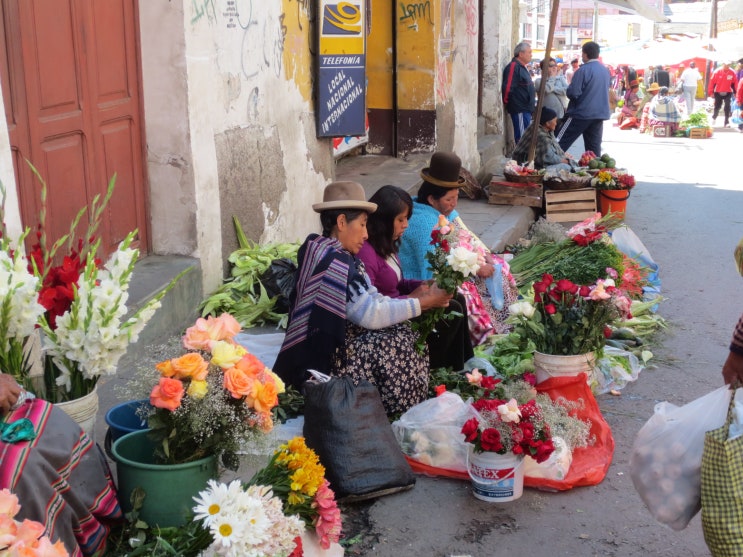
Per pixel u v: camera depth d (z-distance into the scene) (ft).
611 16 188.03
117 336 9.96
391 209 15.25
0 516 7.03
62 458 9.21
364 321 13.60
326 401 12.39
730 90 79.41
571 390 14.30
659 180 45.93
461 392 15.30
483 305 18.30
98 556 9.77
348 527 12.03
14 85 14.85
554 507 12.71
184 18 18.12
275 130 22.77
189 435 10.02
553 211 32.37
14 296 9.37
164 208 19.17
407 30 35.19
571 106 41.68
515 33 52.39
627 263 22.47
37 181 15.51
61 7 16.03
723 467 9.33
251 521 8.72
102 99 17.39
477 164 42.14
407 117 36.06
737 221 34.88
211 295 19.77
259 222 22.18
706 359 19.34
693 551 11.73
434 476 13.34
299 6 23.61
